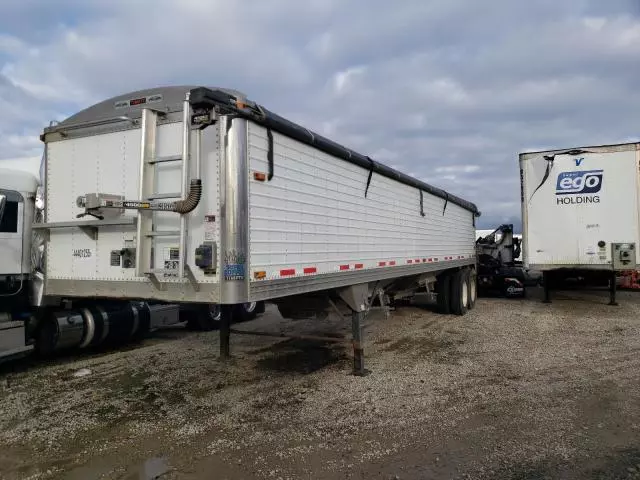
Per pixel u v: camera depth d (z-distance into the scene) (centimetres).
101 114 530
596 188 1337
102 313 763
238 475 393
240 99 456
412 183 928
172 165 472
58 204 554
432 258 1076
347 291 688
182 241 447
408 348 856
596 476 389
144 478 388
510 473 395
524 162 1412
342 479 387
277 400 577
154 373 695
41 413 536
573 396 586
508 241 2006
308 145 577
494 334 981
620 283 1811
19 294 686
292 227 537
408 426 495
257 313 1140
